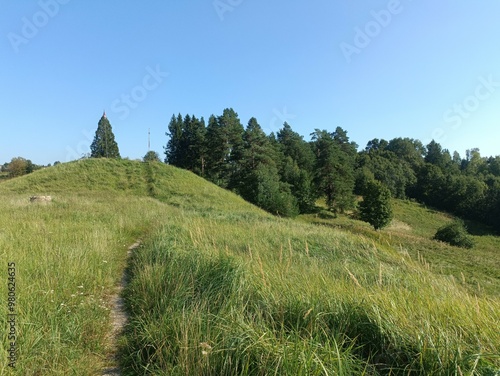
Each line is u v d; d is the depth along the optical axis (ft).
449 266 45.29
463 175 231.09
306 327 9.61
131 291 15.75
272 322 9.89
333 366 7.34
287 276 14.11
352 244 36.32
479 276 40.78
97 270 17.94
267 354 8.04
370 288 12.92
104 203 60.70
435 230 160.97
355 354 8.68
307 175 176.14
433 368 7.48
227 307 11.37
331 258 30.71
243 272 14.06
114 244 26.58
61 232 26.81
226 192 106.83
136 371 9.35
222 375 7.97
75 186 91.61
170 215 51.11
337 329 9.41
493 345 7.92
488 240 143.95
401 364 8.11
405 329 8.75
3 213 38.19
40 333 9.90
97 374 9.27
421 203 223.51
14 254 17.54
